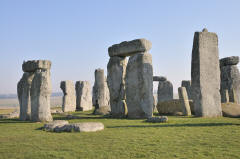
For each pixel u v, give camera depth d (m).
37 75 14.85
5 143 7.43
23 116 16.55
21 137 8.43
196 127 9.67
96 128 9.53
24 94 16.73
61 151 6.29
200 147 6.43
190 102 18.00
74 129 9.23
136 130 9.28
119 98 17.25
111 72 17.72
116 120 14.14
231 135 7.83
